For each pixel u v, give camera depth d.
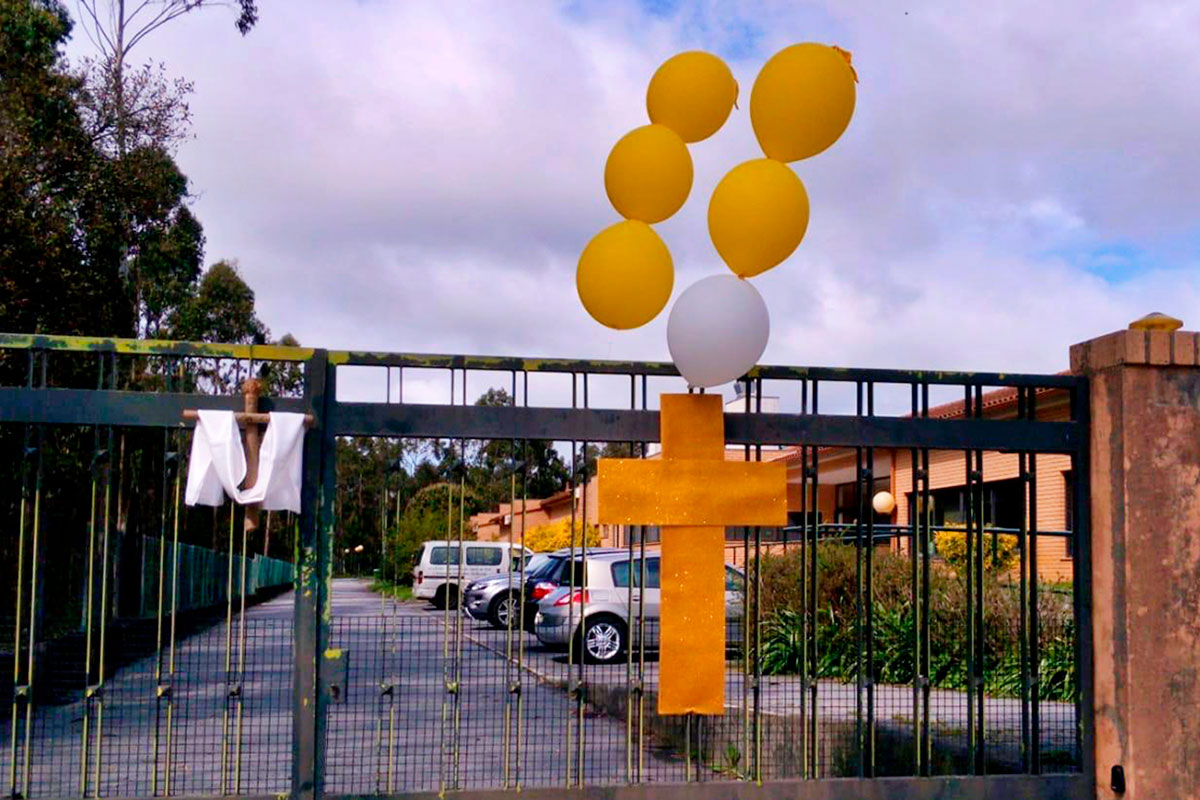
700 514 5.03
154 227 21.03
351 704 8.76
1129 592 5.32
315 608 4.76
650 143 4.90
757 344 4.91
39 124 15.97
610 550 14.17
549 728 7.86
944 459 17.09
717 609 5.04
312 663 4.74
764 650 9.53
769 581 11.04
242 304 32.75
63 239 15.58
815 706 5.14
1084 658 5.46
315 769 4.69
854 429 5.24
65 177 16.47
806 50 4.94
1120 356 5.38
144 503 16.36
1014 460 15.12
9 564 14.11
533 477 9.69
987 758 6.22
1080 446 5.54
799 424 5.20
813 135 4.93
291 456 4.73
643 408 5.08
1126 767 5.24
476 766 6.90
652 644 8.78
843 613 10.02
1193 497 5.44
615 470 4.98
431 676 6.28
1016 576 11.11
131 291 21.89
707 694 5.01
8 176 14.58
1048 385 5.52
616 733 7.59
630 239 4.86
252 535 5.70
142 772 6.85
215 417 4.73
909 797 5.13
